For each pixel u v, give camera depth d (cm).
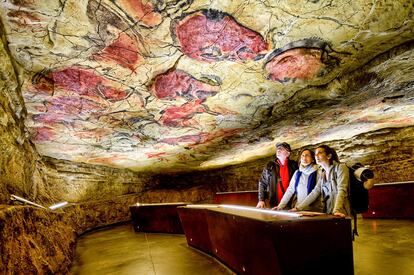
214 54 348
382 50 366
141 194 1191
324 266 238
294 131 751
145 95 445
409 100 574
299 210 319
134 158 891
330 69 407
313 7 279
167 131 643
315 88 466
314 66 395
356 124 761
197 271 395
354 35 328
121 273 419
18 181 465
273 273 255
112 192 1062
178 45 324
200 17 283
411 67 398
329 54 366
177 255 503
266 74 406
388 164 845
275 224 236
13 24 273
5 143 395
